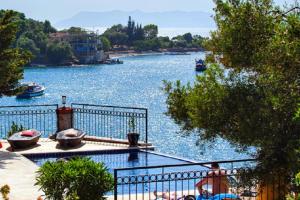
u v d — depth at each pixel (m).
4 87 20.72
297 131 9.98
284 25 9.88
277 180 10.64
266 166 10.56
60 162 11.51
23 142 19.77
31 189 14.06
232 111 10.49
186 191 14.61
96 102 91.50
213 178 12.38
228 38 10.59
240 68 10.83
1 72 19.62
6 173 15.67
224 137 10.76
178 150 38.50
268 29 10.41
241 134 10.27
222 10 10.77
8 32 20.16
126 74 173.50
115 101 91.88
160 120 59.78
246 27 10.47
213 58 11.40
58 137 20.30
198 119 10.84
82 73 185.12
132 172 17.64
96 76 168.25
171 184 16.03
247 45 10.53
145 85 128.00
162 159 19.52
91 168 11.23
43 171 11.27
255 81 10.66
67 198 10.75
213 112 10.62
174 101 12.37
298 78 9.91
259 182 10.98
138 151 20.59
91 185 11.04
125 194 14.40
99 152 20.02
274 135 9.98
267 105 9.98
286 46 9.65
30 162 17.30
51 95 107.50
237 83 10.68
